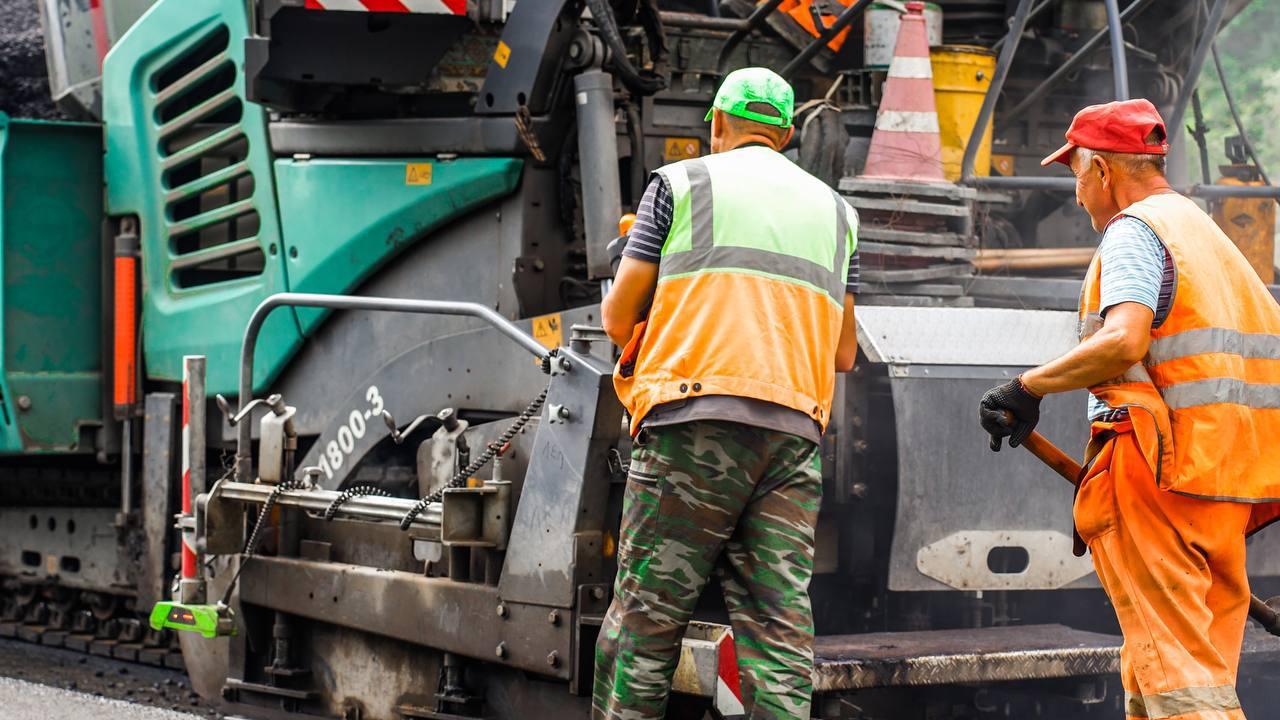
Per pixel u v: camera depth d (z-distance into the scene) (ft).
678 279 15.70
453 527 19.93
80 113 30.78
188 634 25.22
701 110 25.09
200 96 27.63
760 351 15.47
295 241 25.40
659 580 15.69
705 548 15.60
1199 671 15.03
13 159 28.58
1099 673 19.80
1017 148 26.68
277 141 25.54
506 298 23.15
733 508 15.53
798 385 15.60
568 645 18.93
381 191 24.26
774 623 15.51
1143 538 15.38
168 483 28.14
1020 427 15.79
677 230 15.78
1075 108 27.02
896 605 22.20
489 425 21.52
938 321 20.62
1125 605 15.47
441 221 23.75
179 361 27.81
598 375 19.03
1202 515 15.31
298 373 25.77
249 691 24.00
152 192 28.27
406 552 21.97
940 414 20.27
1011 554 20.79
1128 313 14.98
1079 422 20.93
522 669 19.72
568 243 23.47
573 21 22.90
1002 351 20.72
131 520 29.27
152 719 23.89
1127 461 15.48
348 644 22.62
